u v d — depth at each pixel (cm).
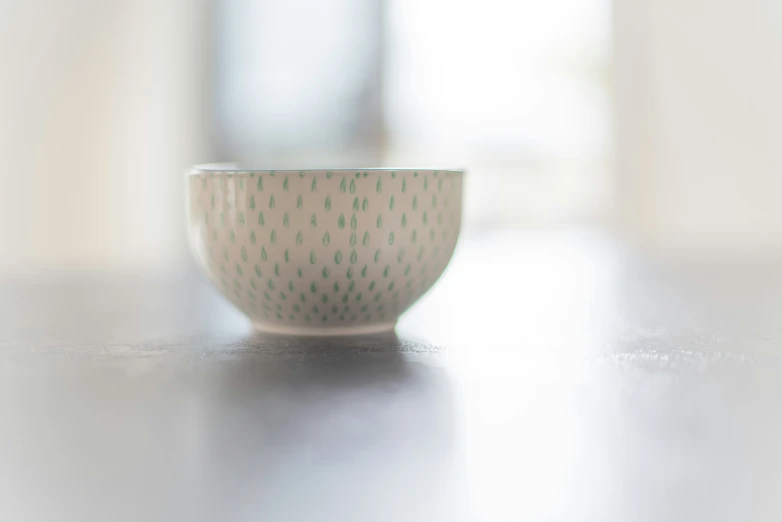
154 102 185
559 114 204
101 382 46
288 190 49
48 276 77
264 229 50
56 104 178
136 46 182
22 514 35
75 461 38
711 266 79
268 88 193
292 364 48
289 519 35
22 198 178
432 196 51
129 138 183
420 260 51
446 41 200
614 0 198
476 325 56
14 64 176
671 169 195
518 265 86
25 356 50
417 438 40
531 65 202
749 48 187
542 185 205
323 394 44
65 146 180
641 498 35
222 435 40
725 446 39
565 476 37
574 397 43
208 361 49
